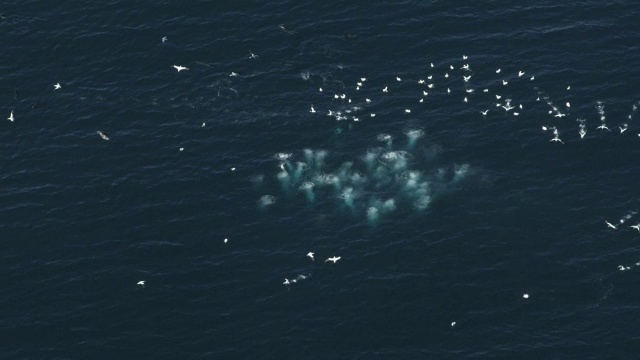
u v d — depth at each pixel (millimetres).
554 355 135250
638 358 134625
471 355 135625
